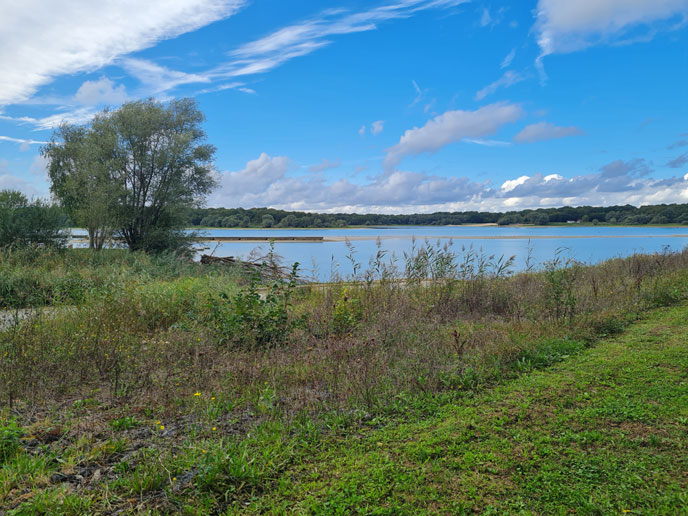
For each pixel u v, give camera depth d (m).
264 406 4.79
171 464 3.67
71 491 3.32
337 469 3.69
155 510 3.11
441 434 4.25
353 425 4.57
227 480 3.52
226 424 4.58
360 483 3.46
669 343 7.01
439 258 11.65
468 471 3.61
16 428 4.12
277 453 3.89
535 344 7.05
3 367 5.74
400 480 3.49
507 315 9.51
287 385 5.69
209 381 5.74
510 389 5.40
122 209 24.95
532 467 3.66
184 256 25.09
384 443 4.14
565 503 3.19
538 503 3.20
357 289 10.95
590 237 54.38
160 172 26.02
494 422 4.48
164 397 5.21
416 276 11.48
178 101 26.89
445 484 3.44
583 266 15.89
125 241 25.72
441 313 9.50
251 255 19.06
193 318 8.58
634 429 4.24
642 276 12.55
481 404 5.01
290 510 3.15
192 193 27.11
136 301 9.51
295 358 6.81
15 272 12.82
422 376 5.81
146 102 26.48
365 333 7.84
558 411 4.70
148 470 3.55
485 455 3.82
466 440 4.13
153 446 4.06
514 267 17.00
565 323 8.33
